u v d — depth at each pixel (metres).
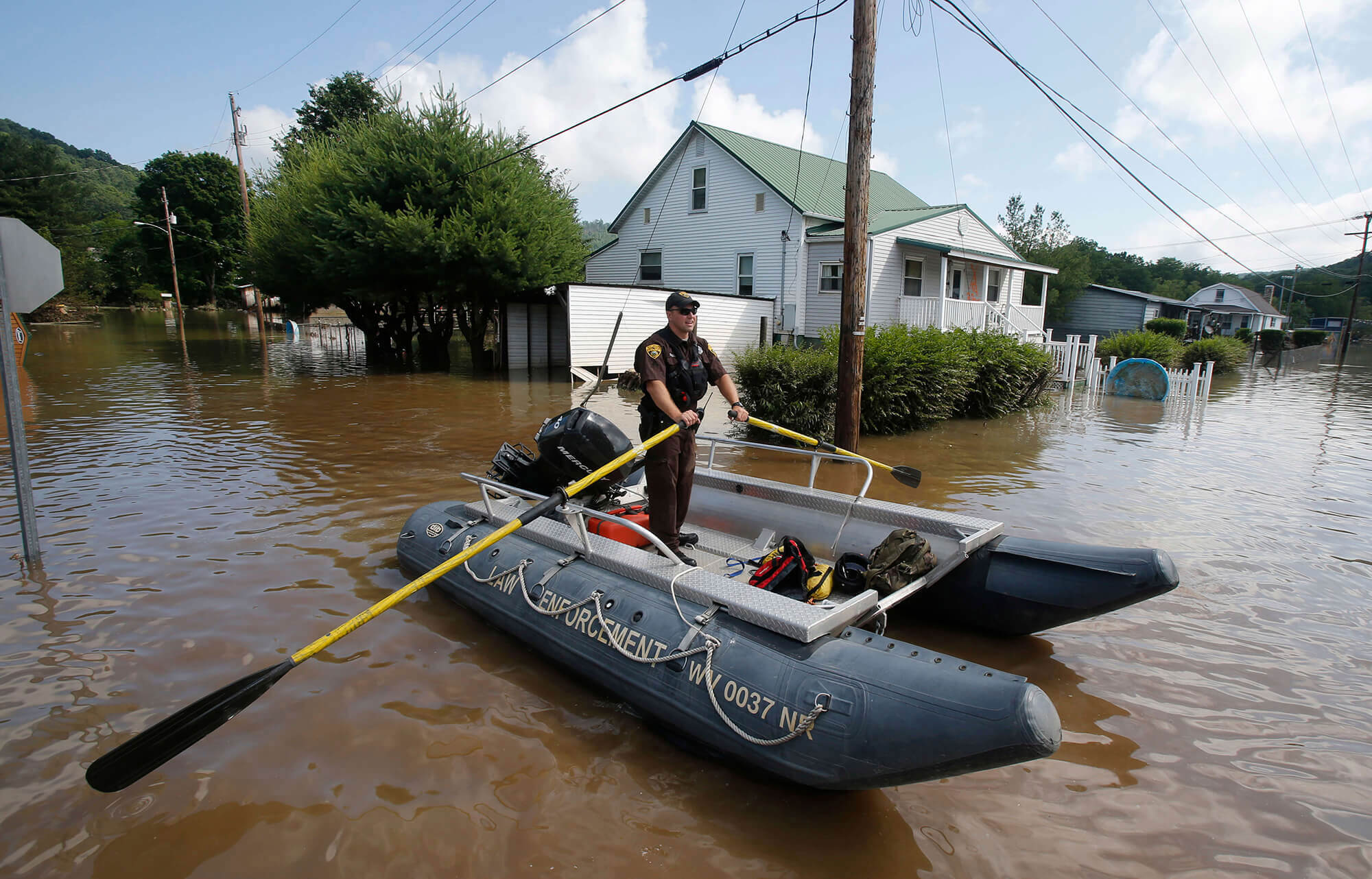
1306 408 14.77
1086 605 3.57
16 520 5.82
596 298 17.08
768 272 20.36
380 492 6.70
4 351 4.67
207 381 15.85
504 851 2.44
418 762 2.89
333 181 17.97
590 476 3.69
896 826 2.56
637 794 2.73
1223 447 9.73
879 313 19.14
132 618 4.08
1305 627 4.07
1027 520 6.11
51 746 2.96
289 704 3.27
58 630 3.93
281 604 4.29
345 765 2.87
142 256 62.25
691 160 21.78
